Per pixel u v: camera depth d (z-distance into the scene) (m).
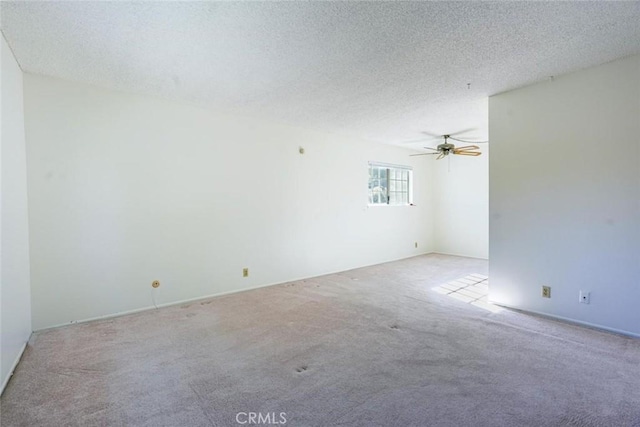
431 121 4.57
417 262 6.27
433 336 2.77
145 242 3.53
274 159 4.61
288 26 2.15
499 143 3.46
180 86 3.23
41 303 2.97
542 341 2.64
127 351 2.53
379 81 3.11
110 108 3.30
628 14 2.03
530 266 3.30
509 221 3.43
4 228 2.15
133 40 2.33
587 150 2.90
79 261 3.16
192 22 2.10
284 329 2.96
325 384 2.06
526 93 3.25
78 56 2.58
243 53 2.54
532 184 3.24
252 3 1.90
